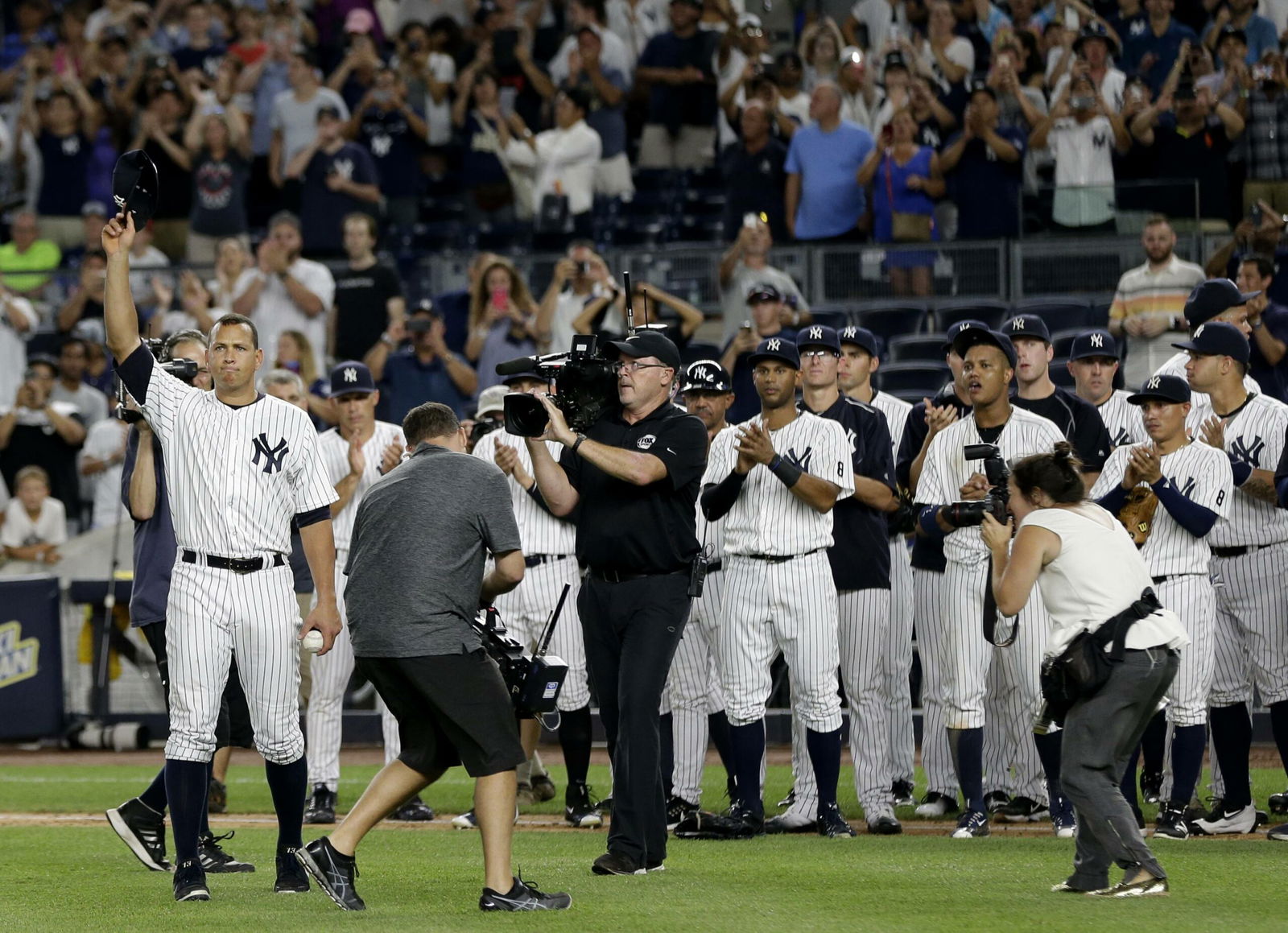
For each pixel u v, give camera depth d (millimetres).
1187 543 27016
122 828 23625
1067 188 49781
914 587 30422
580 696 30500
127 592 44969
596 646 23656
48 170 63531
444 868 24297
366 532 20453
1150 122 50969
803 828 28547
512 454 31719
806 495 26609
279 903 21125
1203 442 27391
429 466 20750
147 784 37344
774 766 39125
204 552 21734
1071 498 21422
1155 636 20641
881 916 19359
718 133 60625
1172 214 49062
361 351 51750
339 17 70625
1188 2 56375
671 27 62312
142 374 21828
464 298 53094
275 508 21984
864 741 29047
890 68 54750
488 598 21547
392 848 26859
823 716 27609
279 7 67438
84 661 45188
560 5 67375
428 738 20609
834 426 27766
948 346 30891
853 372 31828
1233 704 28234
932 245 50312
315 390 47812
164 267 55969
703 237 59062
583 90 58031
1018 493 21766
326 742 31188
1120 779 21328
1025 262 49938
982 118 49812
